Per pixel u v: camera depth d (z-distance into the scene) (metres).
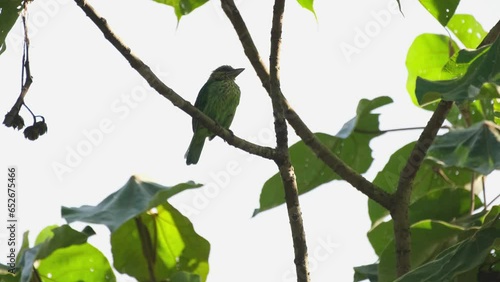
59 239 9.77
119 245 11.31
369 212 11.65
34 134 8.50
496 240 8.66
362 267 10.84
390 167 11.57
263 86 10.01
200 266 11.49
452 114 11.82
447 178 11.37
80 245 11.03
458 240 9.88
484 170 9.86
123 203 10.02
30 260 9.86
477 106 11.75
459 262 8.62
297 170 11.20
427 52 12.41
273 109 9.27
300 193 11.43
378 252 11.66
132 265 11.46
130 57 8.98
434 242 9.96
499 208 9.77
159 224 11.16
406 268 9.58
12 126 8.38
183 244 11.36
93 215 9.75
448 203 10.86
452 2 9.41
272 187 10.98
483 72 8.12
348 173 9.87
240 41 10.00
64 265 11.13
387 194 9.80
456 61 8.68
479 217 10.42
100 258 11.17
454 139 10.39
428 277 8.59
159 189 10.36
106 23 8.73
